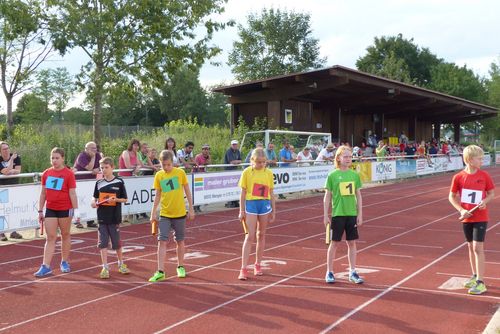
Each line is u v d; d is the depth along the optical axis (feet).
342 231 23.61
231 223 42.24
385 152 85.71
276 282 24.06
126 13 63.72
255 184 24.73
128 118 230.07
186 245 33.17
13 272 26.37
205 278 24.94
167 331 17.81
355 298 21.42
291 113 93.30
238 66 201.05
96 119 66.80
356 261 28.35
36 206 36.09
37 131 69.82
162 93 225.97
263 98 89.04
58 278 25.16
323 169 66.80
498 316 18.45
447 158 108.88
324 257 29.50
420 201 57.67
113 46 63.52
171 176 24.97
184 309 20.18
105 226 25.30
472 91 208.23
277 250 31.58
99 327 18.28
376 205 54.13
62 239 26.35
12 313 19.90
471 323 18.35
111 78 63.67
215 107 230.48
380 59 240.32
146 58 65.46
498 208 51.26
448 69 215.10
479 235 22.00
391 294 21.95
